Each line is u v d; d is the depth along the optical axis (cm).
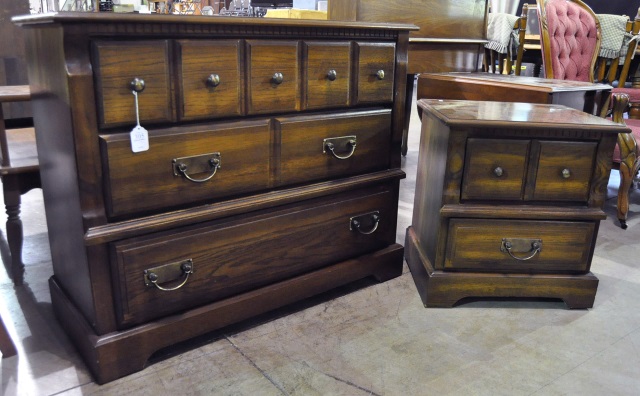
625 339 154
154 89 121
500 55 419
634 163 240
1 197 271
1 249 209
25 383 128
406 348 146
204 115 130
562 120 160
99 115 115
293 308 167
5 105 251
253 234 147
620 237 236
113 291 126
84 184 117
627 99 237
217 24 126
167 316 137
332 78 151
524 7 346
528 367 139
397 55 168
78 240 125
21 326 153
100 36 112
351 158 165
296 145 150
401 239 222
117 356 129
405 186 303
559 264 168
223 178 138
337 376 133
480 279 167
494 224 162
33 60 129
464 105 184
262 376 133
